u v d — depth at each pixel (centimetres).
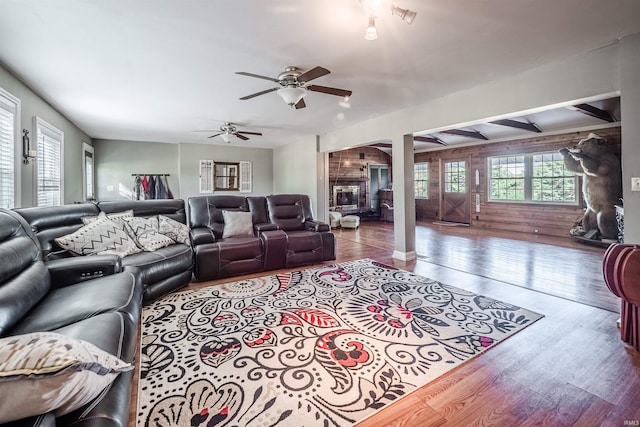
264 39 237
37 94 366
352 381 170
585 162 528
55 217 257
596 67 260
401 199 454
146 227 321
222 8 196
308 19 209
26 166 336
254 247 379
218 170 788
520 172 683
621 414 144
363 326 235
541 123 584
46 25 215
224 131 546
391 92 369
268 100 401
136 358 192
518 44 249
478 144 759
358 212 957
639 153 231
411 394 160
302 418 144
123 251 278
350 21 212
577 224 572
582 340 211
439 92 370
